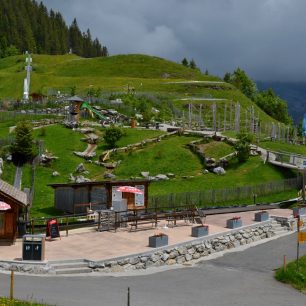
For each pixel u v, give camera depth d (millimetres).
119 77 167500
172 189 63156
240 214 53188
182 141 80562
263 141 93938
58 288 28016
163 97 134500
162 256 36031
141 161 72062
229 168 72625
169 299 27516
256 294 30016
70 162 69000
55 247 36062
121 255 34000
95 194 49562
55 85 149625
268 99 189500
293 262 37625
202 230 40844
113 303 25750
